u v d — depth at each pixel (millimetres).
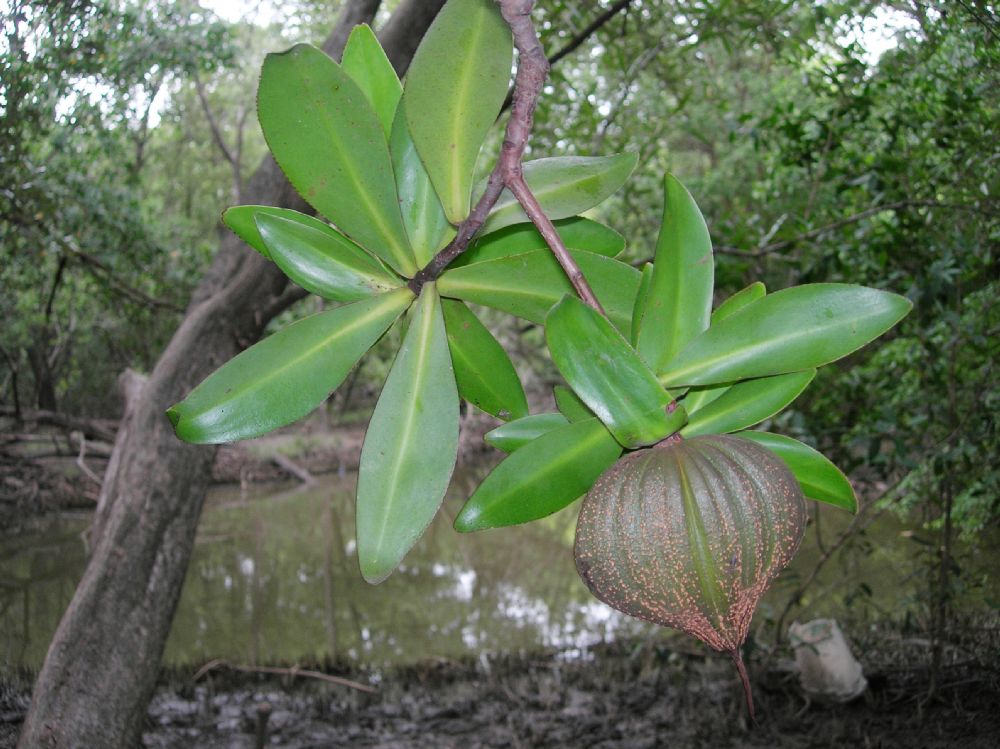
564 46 5336
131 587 4305
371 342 946
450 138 901
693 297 896
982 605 5340
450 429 918
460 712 5922
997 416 4496
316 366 924
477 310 11250
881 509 5719
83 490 13938
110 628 4203
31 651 7363
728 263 4984
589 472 879
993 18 3361
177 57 5477
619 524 756
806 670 5223
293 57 901
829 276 4973
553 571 10000
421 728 5695
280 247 964
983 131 4148
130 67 5195
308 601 9266
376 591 9516
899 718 4879
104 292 8531
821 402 5453
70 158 6254
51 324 11602
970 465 4809
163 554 4422
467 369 1104
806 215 5066
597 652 6875
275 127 926
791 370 849
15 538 12156
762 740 4961
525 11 720
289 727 5746
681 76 6125
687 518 742
